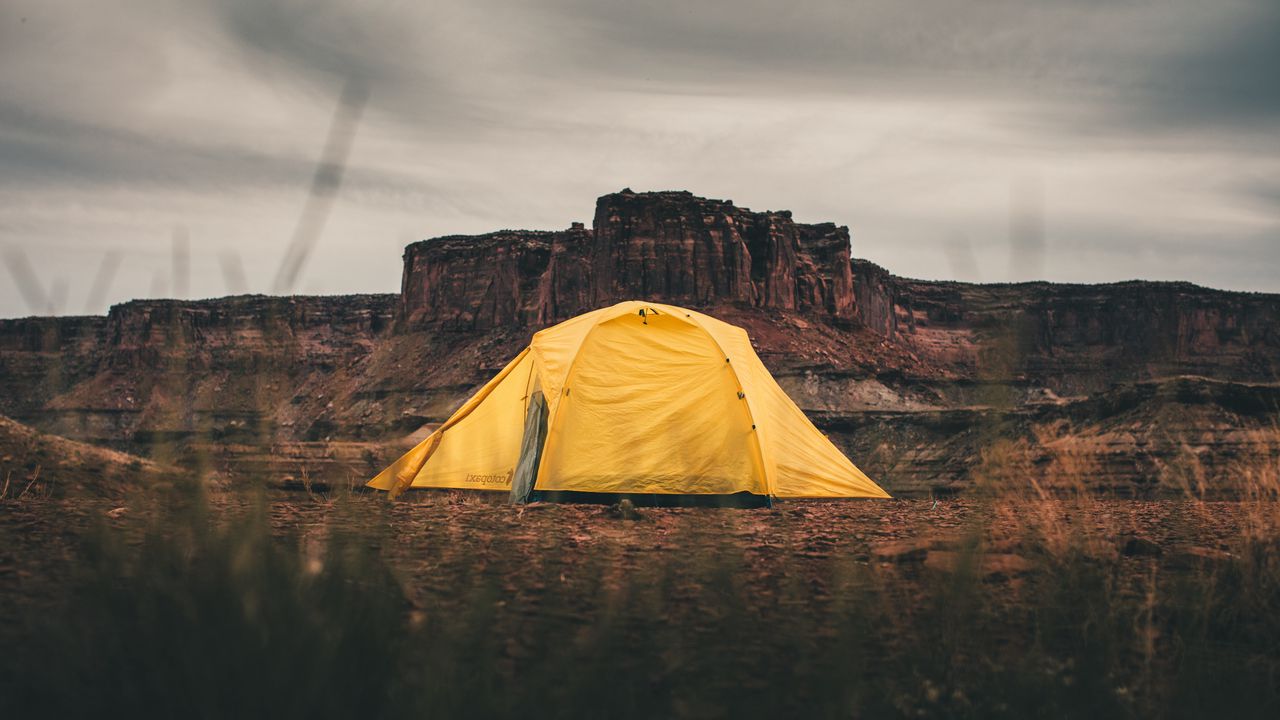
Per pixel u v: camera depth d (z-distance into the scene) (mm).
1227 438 34219
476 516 10906
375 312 162500
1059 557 6660
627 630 5152
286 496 10422
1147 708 4340
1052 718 4227
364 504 8398
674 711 3959
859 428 96625
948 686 4508
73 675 3527
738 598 5258
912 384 111125
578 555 7688
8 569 6164
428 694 3488
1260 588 6148
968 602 5395
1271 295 155125
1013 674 4551
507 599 5750
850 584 6344
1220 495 11531
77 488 12625
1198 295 153625
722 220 130125
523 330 138125
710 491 14844
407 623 4723
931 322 184500
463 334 147000
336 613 3949
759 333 120562
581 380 15664
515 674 4242
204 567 3893
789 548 8461
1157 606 5898
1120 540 8523
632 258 128500
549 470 14984
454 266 153500
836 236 147375
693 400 15516
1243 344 151625
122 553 4395
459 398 122500
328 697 3418
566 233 140375
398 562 6461
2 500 11156
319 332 155500
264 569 3904
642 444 15180
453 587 5855
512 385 17703
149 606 3791
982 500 5238
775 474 15773
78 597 5086
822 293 140250
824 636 5152
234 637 3467
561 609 5535
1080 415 41469
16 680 3723
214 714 3309
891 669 4754
